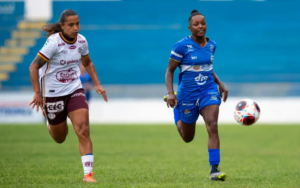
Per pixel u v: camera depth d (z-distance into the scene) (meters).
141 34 136.88
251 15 139.00
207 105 28.42
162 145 57.28
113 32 137.75
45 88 27.41
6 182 26.84
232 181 27.19
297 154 48.69
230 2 140.25
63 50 26.69
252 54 131.88
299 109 99.56
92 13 141.00
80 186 24.39
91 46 135.38
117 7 141.00
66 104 27.42
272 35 135.62
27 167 35.34
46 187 24.48
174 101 28.72
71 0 141.88
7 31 136.25
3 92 98.94
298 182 27.30
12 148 51.78
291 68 129.38
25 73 128.00
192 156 45.78
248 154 48.59
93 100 101.75
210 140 27.97
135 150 51.25
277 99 101.06
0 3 140.00
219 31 136.38
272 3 139.50
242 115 29.97
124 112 101.69
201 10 140.25
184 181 27.42
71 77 27.47
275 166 38.22
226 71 129.50
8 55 131.38
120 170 33.84
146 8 140.38
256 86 101.75
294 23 137.50
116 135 70.88
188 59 28.77
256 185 25.50
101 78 128.88
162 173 32.06
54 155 45.22
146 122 100.81
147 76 129.00
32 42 134.50
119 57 133.25
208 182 26.55
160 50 134.12
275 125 91.69
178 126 31.55
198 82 28.95
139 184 25.55
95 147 54.22
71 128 84.50
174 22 138.62
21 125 88.06
